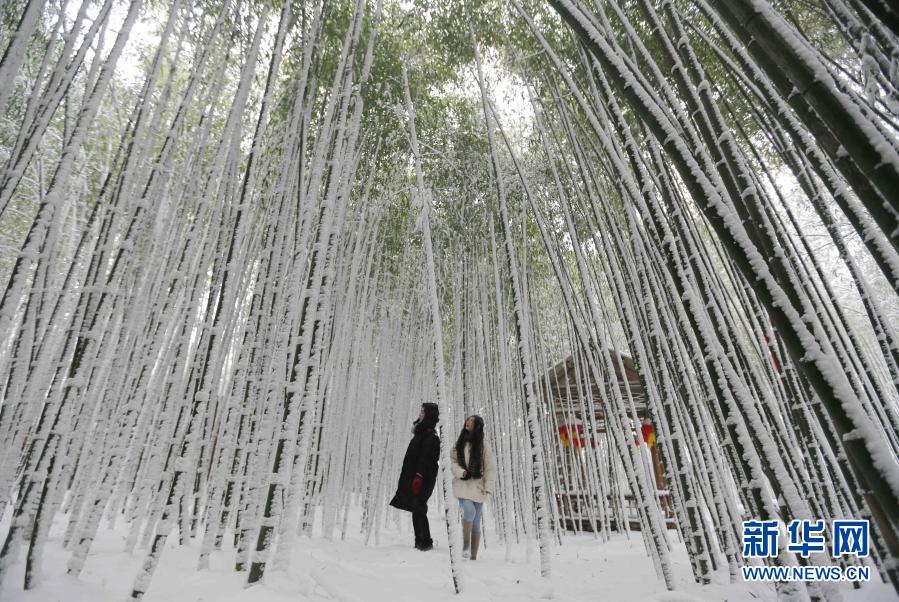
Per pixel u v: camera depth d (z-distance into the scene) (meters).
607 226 2.96
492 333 4.04
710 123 1.28
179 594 1.47
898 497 0.67
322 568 1.92
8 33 2.16
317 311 1.80
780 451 1.76
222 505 2.18
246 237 2.80
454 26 3.72
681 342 2.39
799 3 2.55
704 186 0.97
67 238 3.10
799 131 1.24
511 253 2.10
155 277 2.59
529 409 2.02
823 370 0.77
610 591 2.03
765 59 0.83
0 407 1.31
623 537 4.32
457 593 1.82
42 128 1.40
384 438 4.00
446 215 4.21
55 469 1.36
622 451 2.54
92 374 1.81
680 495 1.96
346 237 3.50
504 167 4.14
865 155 0.68
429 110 4.20
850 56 2.51
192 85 1.97
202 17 2.53
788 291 1.01
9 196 1.29
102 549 1.92
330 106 2.19
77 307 1.46
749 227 1.13
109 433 2.43
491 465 2.99
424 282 4.29
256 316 2.14
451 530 1.89
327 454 2.89
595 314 2.68
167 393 1.64
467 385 3.62
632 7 2.98
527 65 3.45
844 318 1.99
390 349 4.20
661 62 2.94
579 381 3.90
